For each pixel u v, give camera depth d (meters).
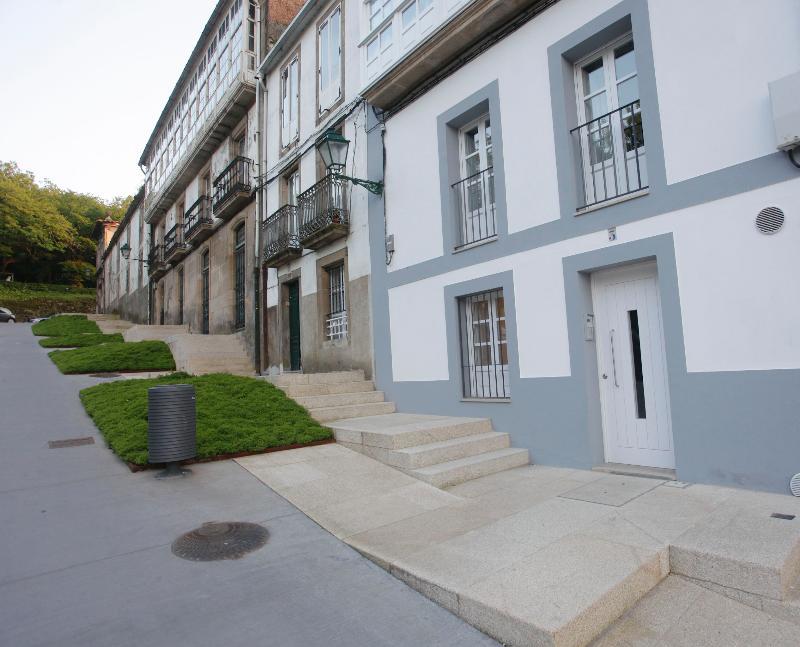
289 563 3.62
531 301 6.39
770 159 4.52
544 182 6.33
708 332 4.83
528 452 6.36
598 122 6.22
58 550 3.69
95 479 5.15
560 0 6.27
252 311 13.11
